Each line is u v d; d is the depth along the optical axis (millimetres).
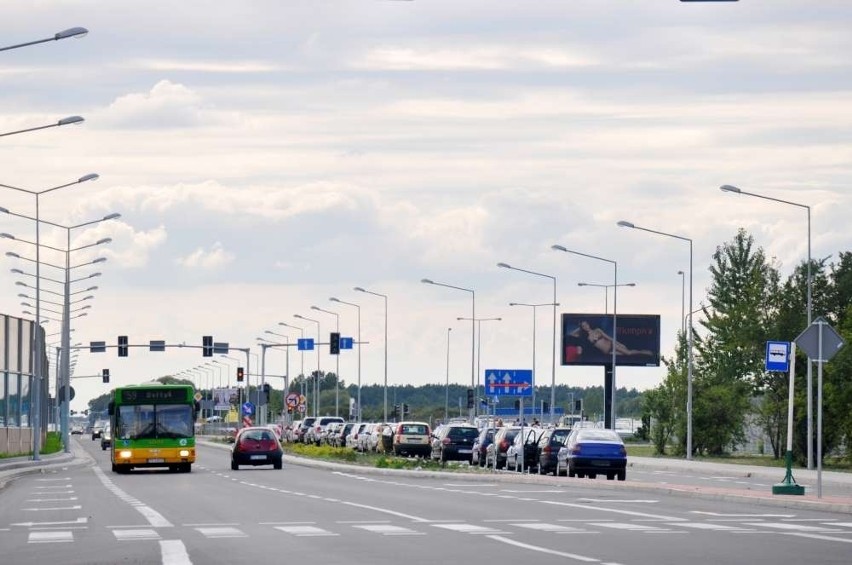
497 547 36281
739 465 114438
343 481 86250
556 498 63094
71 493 72188
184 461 101938
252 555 34312
